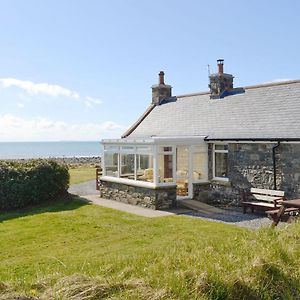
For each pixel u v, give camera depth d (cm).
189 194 1870
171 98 2664
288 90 1891
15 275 855
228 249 736
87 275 606
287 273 623
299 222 923
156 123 2462
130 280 575
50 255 1051
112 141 2033
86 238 1245
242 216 1571
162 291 538
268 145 1683
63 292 521
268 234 806
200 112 2234
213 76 2259
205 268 596
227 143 1859
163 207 1741
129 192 1897
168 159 1831
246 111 1958
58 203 1919
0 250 1130
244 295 568
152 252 800
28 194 1867
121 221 1485
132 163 1908
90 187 2638
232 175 1845
